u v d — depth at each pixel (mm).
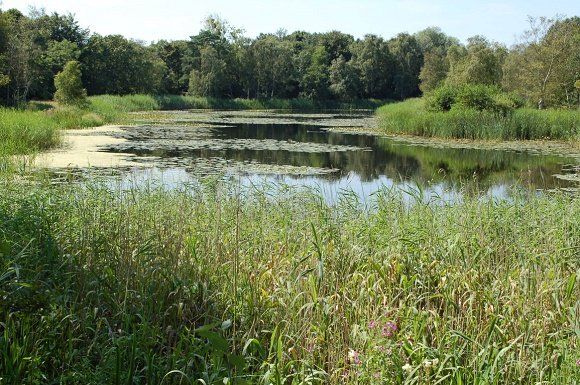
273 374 3494
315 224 6496
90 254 4863
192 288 4543
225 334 4191
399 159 19906
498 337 4168
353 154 21078
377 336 3754
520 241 5996
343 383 3680
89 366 3654
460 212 7414
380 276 5125
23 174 10461
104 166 14922
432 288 5047
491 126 27250
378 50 76625
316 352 4035
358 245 5637
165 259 4875
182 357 3861
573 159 20391
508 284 4891
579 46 39188
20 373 3467
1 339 3547
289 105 68562
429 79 62844
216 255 5234
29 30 44000
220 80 64562
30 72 40438
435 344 4195
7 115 19266
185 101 60312
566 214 7527
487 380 3471
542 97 38500
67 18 61469
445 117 28641
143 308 4270
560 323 4383
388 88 79250
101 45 57844
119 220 5766
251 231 6344
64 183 9781
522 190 9828
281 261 5340
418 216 7172
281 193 9016
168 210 7113
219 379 3344
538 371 3730
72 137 23219
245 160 18172
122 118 36219
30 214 5445
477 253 5379
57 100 38375
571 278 4422
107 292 4402
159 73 61250
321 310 4250
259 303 4465
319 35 96750
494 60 43031
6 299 3871
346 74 73312
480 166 18516
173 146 21094
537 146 24234
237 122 37781
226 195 8680
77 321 3988
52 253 4668
